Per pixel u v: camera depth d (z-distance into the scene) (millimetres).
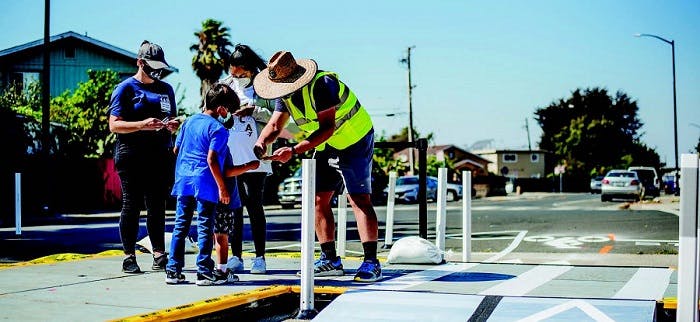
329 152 4891
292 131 6426
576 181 70312
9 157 19906
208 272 4523
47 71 21062
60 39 37688
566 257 8711
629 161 79500
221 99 4805
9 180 19719
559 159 82375
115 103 5340
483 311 3621
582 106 87875
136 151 5238
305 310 3787
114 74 31266
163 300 3918
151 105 5418
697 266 2918
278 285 4422
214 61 37312
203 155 4680
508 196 51219
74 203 25891
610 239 11211
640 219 16219
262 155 4727
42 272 5211
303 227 3773
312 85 4652
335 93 4652
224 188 4562
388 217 7762
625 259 8352
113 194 26484
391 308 3744
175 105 5695
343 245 6906
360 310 3752
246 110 5379
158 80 5582
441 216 6293
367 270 4652
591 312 3502
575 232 12852
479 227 14875
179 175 4742
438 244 6273
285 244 10859
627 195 31625
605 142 80000
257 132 5504
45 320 3355
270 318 4148
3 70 36906
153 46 5488
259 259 5250
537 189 68938
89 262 5914
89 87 30703
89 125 28469
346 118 4730
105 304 3785
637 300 3654
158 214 5363
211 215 4625
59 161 24141
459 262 5957
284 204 28516
